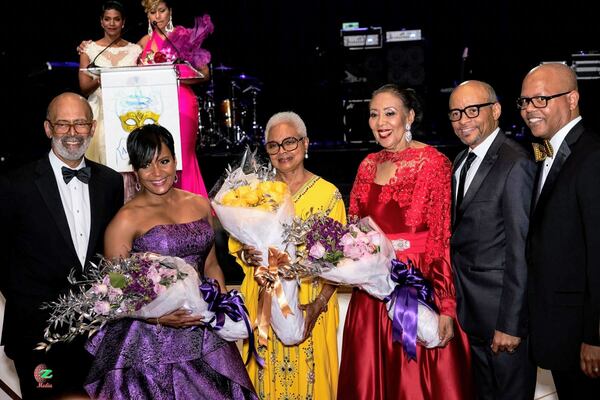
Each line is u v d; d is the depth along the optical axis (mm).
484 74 11141
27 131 10055
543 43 11609
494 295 3576
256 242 3561
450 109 3672
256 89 10531
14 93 10086
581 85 9172
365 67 10672
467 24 11906
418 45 10648
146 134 3404
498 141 3637
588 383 3279
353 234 3498
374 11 12094
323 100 11234
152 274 3201
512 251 3475
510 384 3643
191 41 5504
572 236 3215
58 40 10844
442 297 3650
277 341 3857
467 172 3686
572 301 3232
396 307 3607
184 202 3590
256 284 3896
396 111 3738
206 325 3439
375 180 3828
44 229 3693
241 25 12086
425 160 3705
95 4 10875
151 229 3418
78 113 3721
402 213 3703
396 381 3768
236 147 9695
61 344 3803
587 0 11484
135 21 10320
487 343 3684
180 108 5664
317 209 3867
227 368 3510
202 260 3572
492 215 3551
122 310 3191
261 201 3574
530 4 11672
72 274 3436
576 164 3195
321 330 3889
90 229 3775
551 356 3289
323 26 12117
